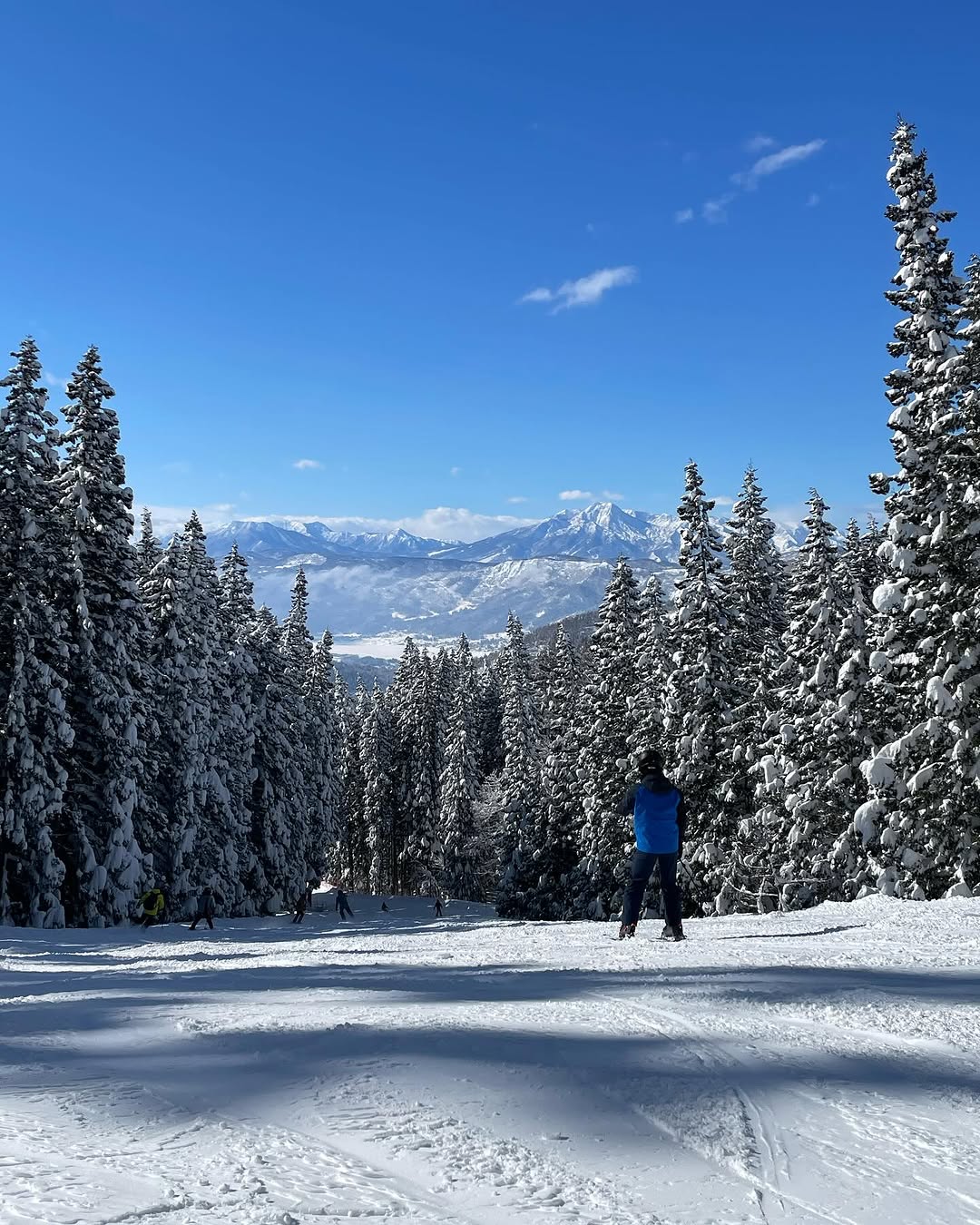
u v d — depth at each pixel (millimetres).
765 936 7426
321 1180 1729
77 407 33562
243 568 51188
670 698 33375
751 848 30750
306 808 53719
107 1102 2270
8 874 29875
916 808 21312
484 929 12484
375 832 81438
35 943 19719
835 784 25484
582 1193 1678
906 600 21734
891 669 22297
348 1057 2670
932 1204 1644
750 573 39188
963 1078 2490
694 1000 3752
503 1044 2838
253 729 48250
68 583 32125
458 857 74438
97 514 33688
